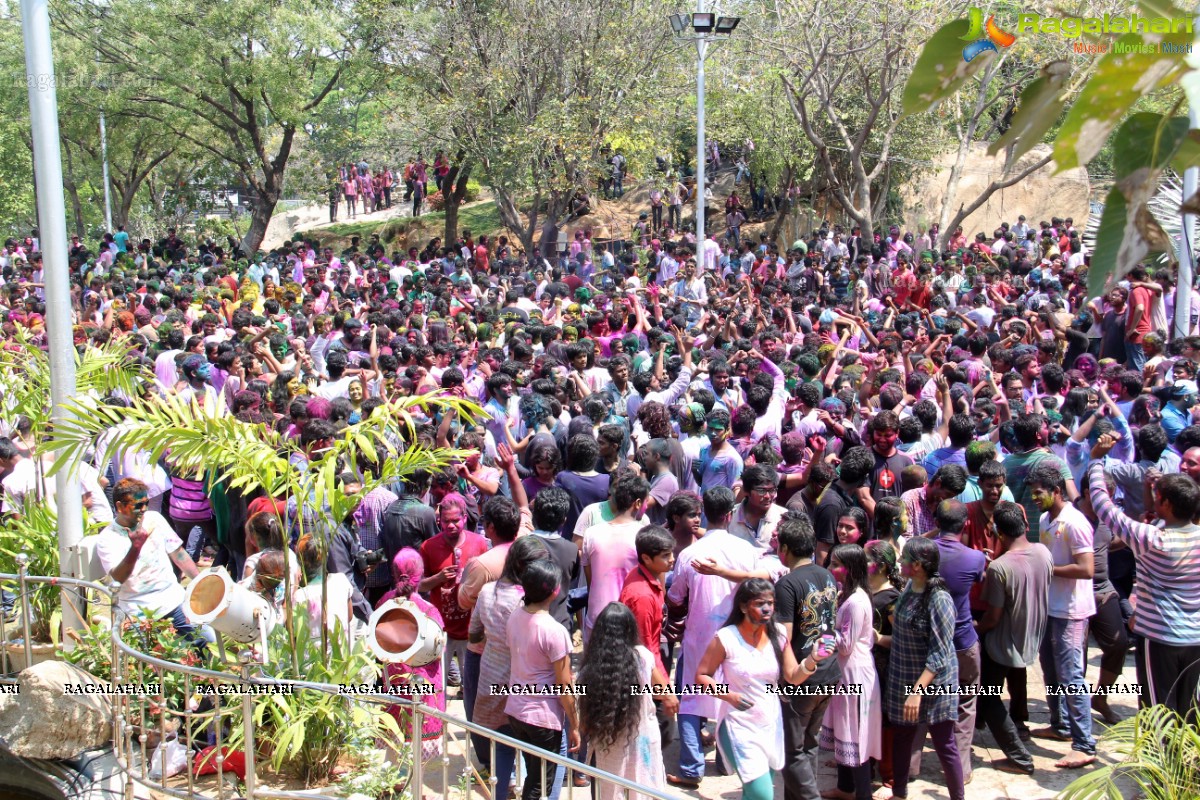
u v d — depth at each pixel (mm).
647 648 5789
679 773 6461
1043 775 6504
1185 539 6059
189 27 28297
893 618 6105
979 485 7066
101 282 20719
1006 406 9078
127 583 6816
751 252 25297
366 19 27891
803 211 31797
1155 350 11938
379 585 7934
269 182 31625
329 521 6617
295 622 6379
